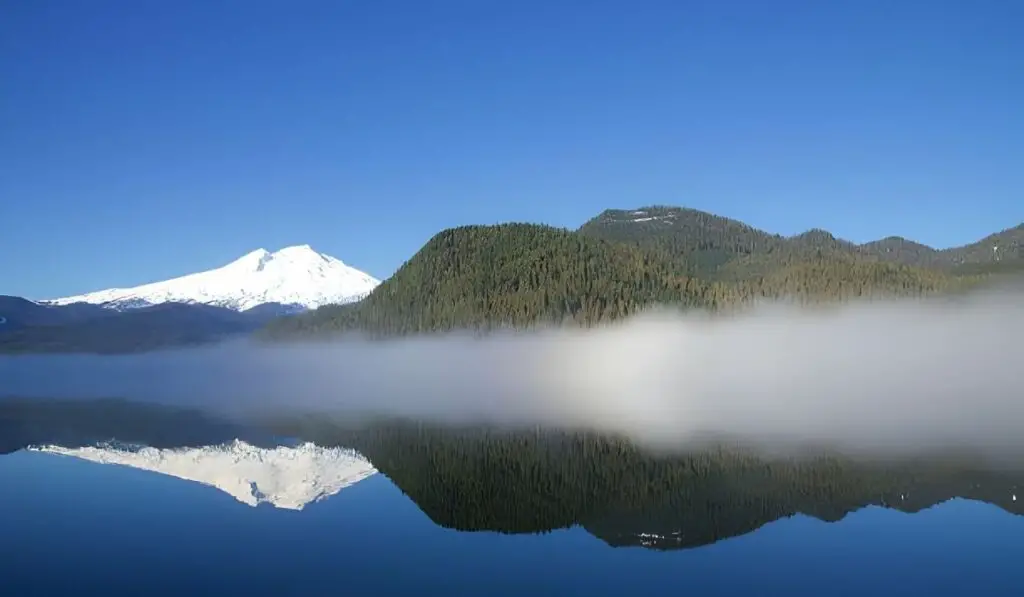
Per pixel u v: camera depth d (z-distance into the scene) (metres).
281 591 36.28
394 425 93.38
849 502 51.75
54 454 74.94
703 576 38.72
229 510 51.22
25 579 38.09
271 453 74.94
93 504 53.12
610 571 39.59
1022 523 46.44
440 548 43.06
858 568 39.50
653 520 48.31
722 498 53.34
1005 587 36.62
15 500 53.91
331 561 40.88
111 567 39.88
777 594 36.31
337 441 81.94
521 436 81.81
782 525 47.19
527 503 53.00
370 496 55.50
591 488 57.00
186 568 39.97
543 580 38.31
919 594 35.97
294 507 52.19
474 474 62.91
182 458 72.25
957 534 44.62
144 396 143.50
